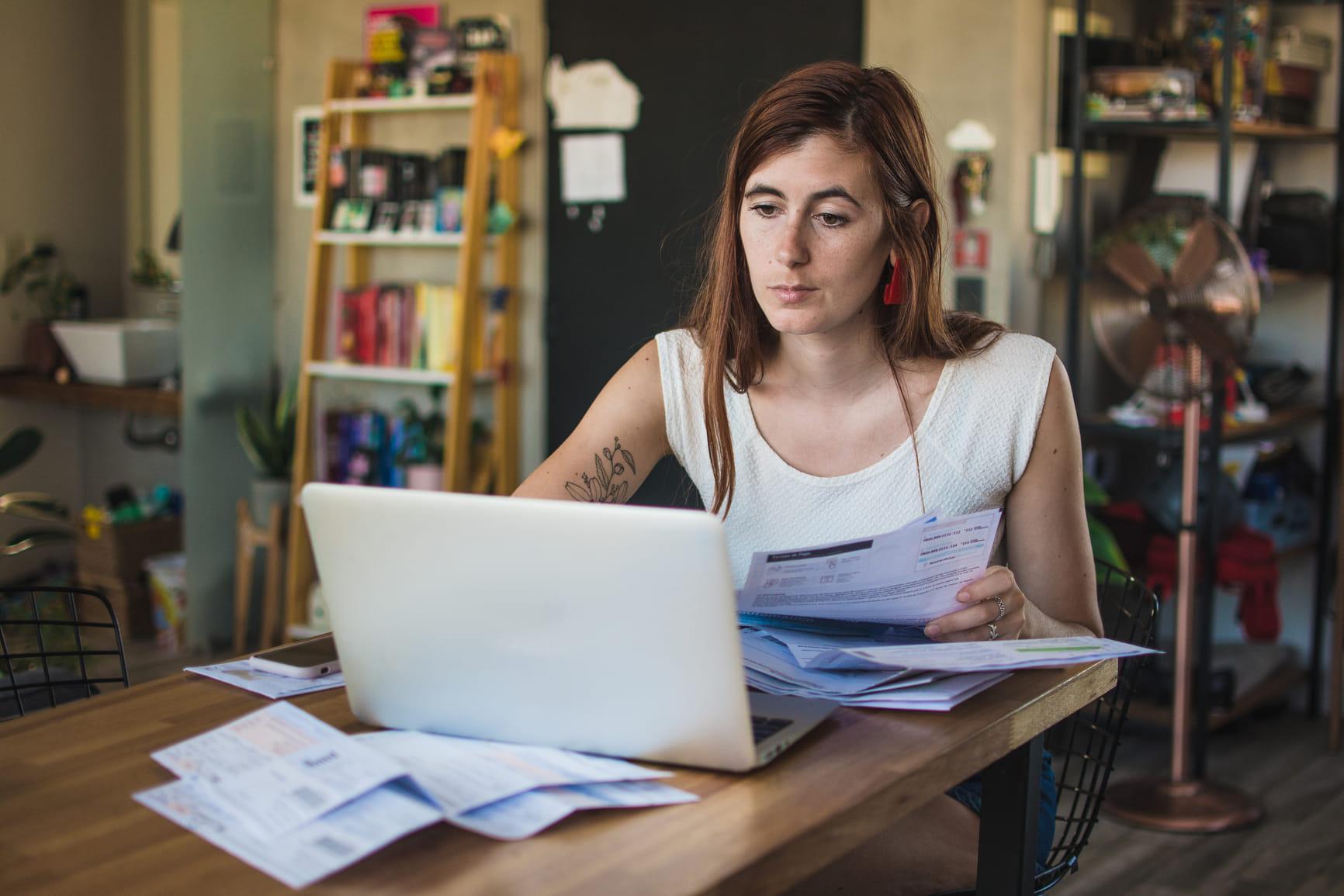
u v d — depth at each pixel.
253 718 1.11
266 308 4.62
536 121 4.21
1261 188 3.77
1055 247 3.65
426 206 4.20
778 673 1.24
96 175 5.36
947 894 1.37
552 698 1.08
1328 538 3.88
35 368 5.14
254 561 4.43
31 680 2.04
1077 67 3.41
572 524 1.00
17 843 0.94
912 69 3.59
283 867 0.89
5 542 5.10
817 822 0.96
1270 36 3.75
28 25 5.08
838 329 1.48
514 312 4.31
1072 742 1.62
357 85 4.40
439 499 1.05
